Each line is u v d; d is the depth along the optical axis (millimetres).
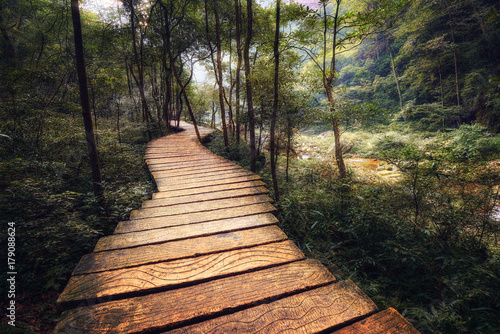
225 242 1866
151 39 9609
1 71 3945
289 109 4902
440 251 2650
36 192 2398
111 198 3115
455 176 3209
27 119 3779
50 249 2150
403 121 17391
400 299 2186
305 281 1353
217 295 1246
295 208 3164
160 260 1590
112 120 7723
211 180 4035
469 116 14055
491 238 2826
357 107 5559
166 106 10867
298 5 6098
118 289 1278
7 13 7133
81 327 1033
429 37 17078
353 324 1062
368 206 3107
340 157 5977
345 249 2785
